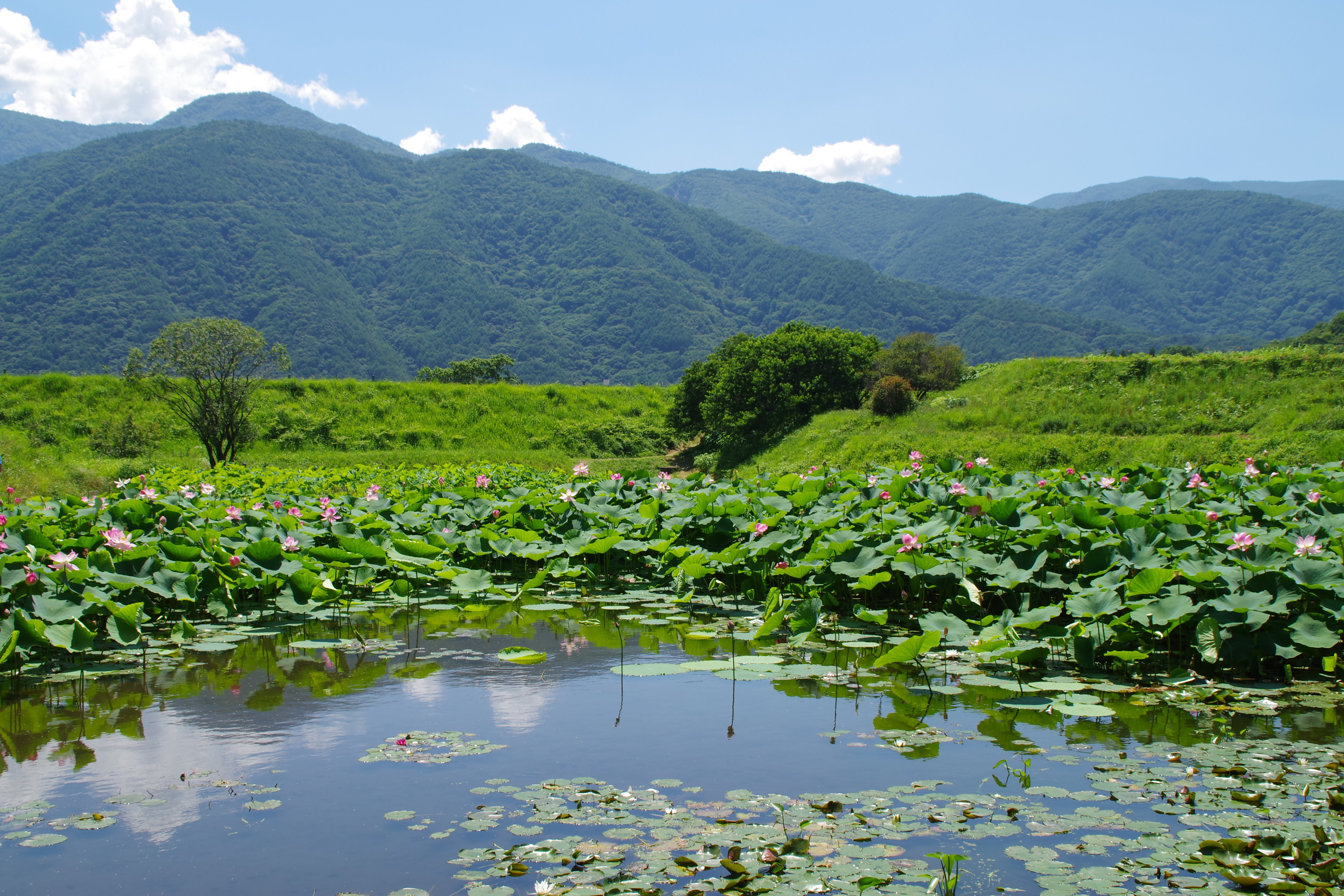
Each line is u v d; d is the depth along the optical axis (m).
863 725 4.36
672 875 2.86
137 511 8.28
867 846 3.06
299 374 161.75
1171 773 3.72
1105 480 8.92
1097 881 2.81
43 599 5.27
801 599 6.70
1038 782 3.63
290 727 4.35
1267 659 5.26
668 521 8.54
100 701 4.77
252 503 10.52
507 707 4.64
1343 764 3.79
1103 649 5.37
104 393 27.11
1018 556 6.17
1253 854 2.98
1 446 22.41
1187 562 5.32
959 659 5.58
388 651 5.85
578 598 7.60
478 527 9.42
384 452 27.09
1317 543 5.51
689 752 3.99
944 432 22.52
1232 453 18.03
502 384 34.59
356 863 2.96
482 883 2.82
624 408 34.88
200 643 5.87
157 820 3.30
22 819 3.31
